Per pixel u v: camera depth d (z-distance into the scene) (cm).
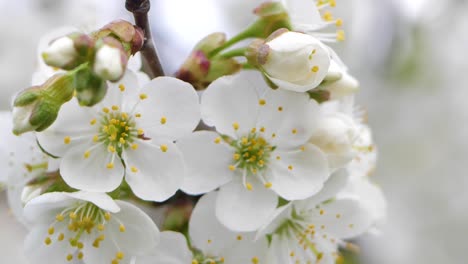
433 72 41
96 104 28
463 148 41
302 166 29
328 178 29
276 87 29
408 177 41
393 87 42
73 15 39
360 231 30
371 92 42
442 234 40
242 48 29
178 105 28
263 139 29
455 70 42
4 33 43
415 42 41
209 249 29
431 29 41
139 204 29
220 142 29
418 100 42
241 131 29
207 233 29
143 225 28
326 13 30
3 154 30
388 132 42
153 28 37
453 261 39
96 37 27
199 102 29
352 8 39
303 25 29
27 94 27
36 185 28
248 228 28
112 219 28
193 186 29
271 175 29
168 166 28
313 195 29
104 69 27
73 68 27
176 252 28
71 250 29
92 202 28
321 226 30
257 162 29
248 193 29
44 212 28
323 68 28
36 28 43
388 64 41
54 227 29
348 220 30
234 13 39
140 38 28
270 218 28
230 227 28
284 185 29
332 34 30
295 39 28
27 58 43
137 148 28
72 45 27
